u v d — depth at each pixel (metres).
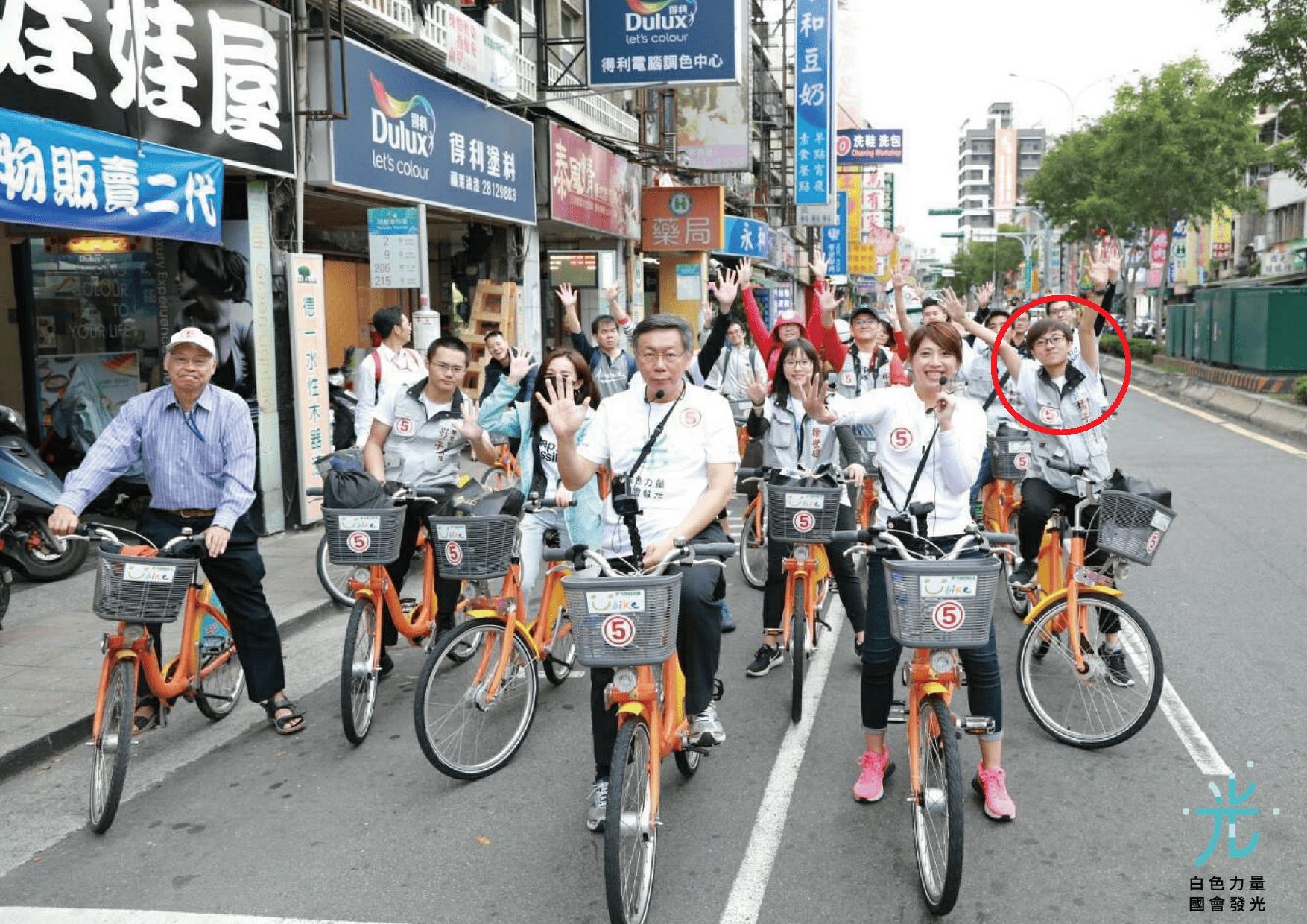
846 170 43.41
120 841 4.10
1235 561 8.23
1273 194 46.53
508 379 5.57
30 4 6.62
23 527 7.70
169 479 4.70
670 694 3.78
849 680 5.81
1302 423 15.30
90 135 7.02
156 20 7.67
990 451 6.95
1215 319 22.47
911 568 3.39
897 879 3.69
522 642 4.91
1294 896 3.53
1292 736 4.87
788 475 5.71
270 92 8.94
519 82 14.05
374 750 4.97
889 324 9.57
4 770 4.68
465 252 14.53
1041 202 38.25
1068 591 4.87
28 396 9.90
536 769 4.72
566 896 3.62
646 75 13.28
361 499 4.93
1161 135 29.66
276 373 9.39
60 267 9.69
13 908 3.60
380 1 10.09
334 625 7.07
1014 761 4.67
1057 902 3.52
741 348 10.00
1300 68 15.98
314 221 12.50
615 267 18.41
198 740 5.14
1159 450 14.30
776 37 33.81
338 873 3.80
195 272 9.26
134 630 4.30
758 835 4.03
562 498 5.25
